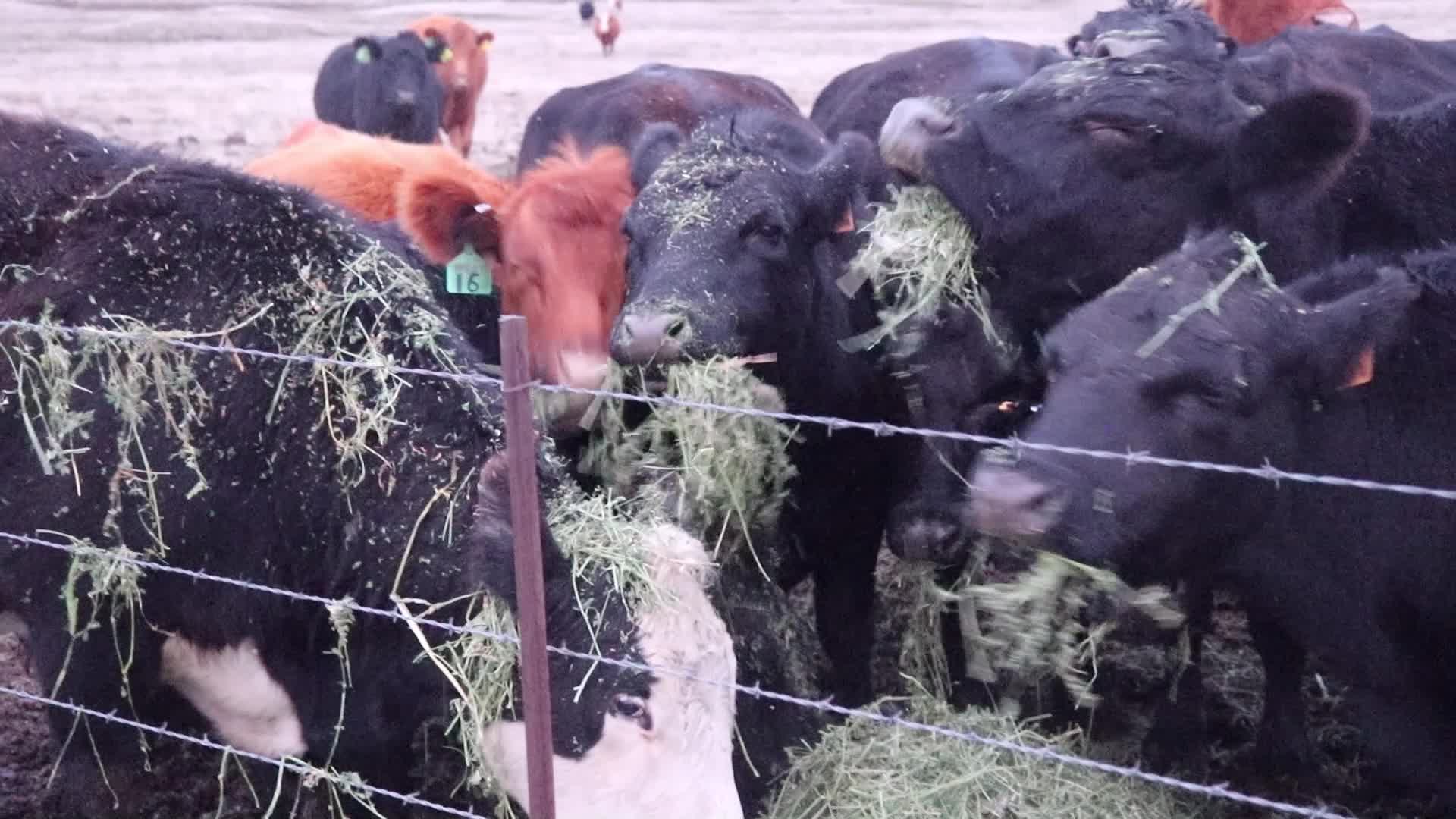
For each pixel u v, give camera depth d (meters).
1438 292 4.26
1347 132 4.63
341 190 6.77
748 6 47.81
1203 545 4.04
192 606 4.45
